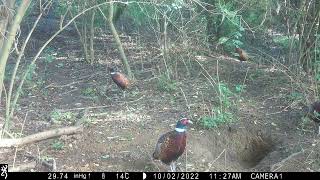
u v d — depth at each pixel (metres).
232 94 8.70
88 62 10.20
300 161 7.19
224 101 8.35
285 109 8.35
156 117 8.12
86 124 7.90
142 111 8.29
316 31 8.98
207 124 7.84
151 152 7.34
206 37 9.98
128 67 9.16
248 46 10.52
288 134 7.79
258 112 8.27
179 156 6.90
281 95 8.73
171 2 8.66
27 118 8.08
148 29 9.85
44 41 11.44
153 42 10.12
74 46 11.22
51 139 7.54
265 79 9.28
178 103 8.50
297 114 8.20
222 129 7.86
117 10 10.01
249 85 9.12
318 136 7.70
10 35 7.12
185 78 9.30
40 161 7.03
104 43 10.95
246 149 7.80
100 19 10.42
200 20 9.76
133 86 9.03
